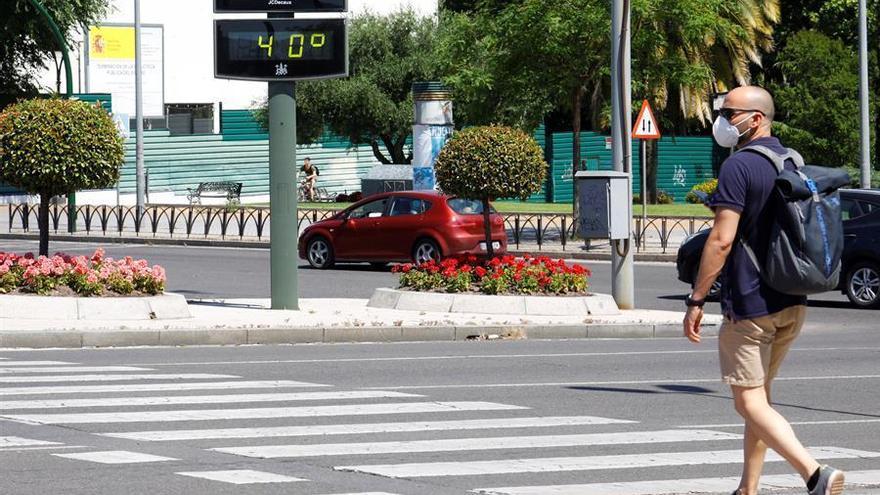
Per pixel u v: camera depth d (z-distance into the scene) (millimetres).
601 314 29250
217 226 63469
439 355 23750
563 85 52219
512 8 51812
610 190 29797
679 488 12531
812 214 10227
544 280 29688
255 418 16422
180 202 84875
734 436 15445
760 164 10312
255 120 89062
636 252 48281
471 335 26781
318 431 15523
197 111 91375
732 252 10461
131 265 28250
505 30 52000
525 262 30375
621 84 29828
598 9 50125
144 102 86938
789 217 10195
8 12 72938
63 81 85188
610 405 17859
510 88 53094
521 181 31328
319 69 28859
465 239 41781
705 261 10383
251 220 65438
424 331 26453
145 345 24906
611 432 15672
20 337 24234
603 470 13398
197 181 86125
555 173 81625
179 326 25688
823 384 20250
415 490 12336
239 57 28906
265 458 13836
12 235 58812
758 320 10391
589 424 16250
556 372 21391
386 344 25688
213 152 86812
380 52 84250
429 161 61281
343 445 14625
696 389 19469
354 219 43719
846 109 64812
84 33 79000
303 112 82125
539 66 52625
